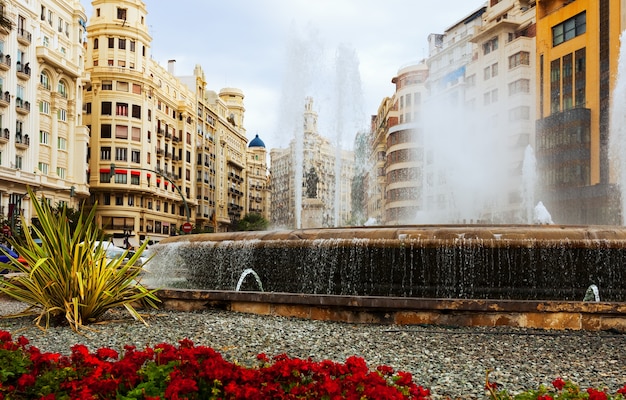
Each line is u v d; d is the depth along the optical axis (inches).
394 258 355.6
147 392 130.8
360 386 128.6
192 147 3171.8
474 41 2206.0
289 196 4532.5
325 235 376.5
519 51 1962.4
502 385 177.3
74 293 287.1
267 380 136.3
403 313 283.3
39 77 1903.3
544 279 336.2
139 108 2534.5
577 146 1696.6
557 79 1836.9
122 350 215.3
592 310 268.4
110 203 2466.8
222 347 227.3
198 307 330.0
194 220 3216.0
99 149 2452.0
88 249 296.2
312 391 129.2
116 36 2503.7
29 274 291.7
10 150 1718.8
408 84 2691.9
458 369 196.9
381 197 3100.4
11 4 1704.0
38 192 1854.1
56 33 2054.6
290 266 389.1
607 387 176.9
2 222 1353.3
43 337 250.8
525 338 249.9
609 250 326.0
